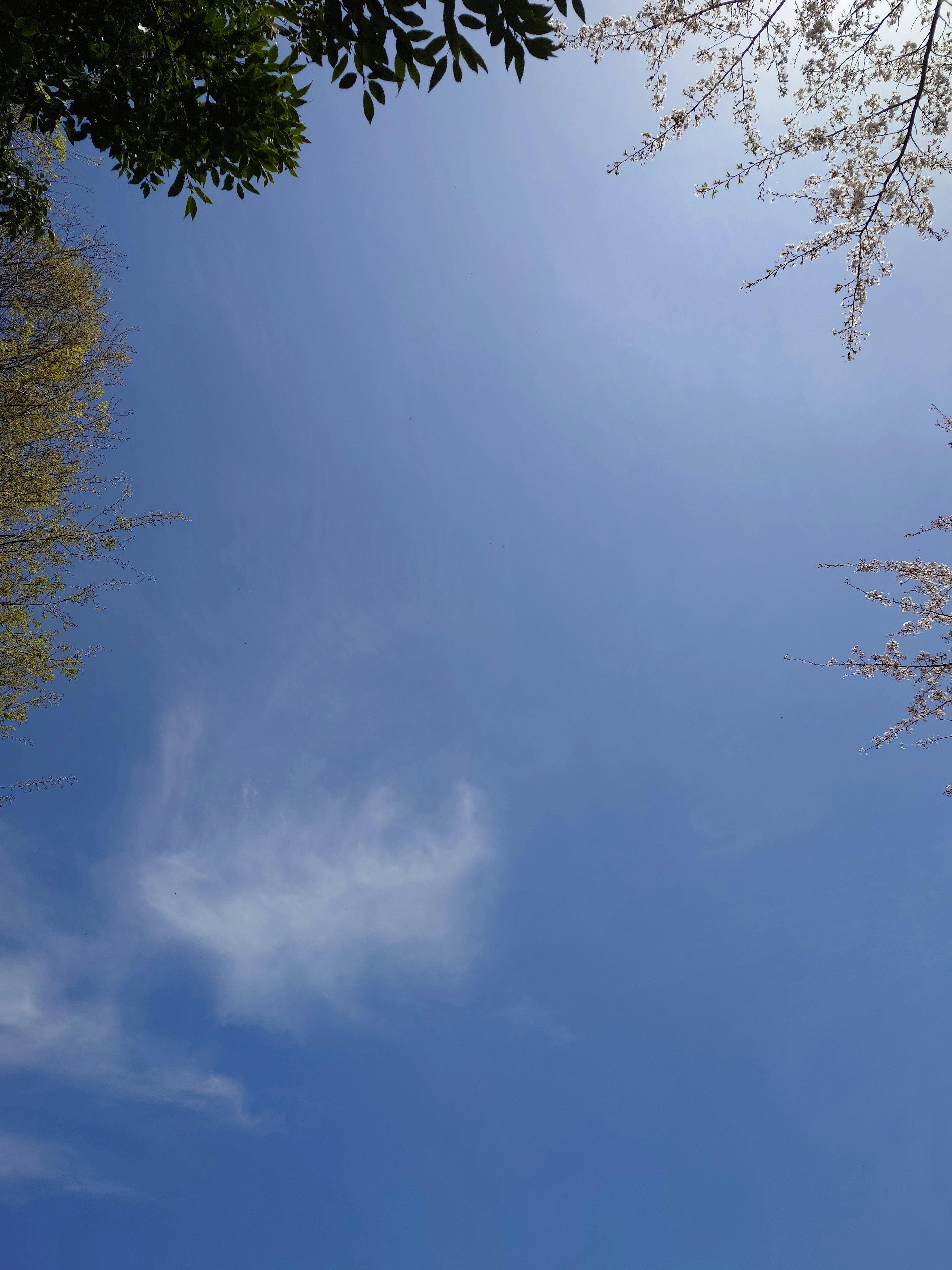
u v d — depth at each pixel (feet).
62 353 29.37
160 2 13.84
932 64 17.40
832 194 19.17
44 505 30.68
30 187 17.21
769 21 17.51
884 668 24.47
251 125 15.16
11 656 30.66
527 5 10.40
